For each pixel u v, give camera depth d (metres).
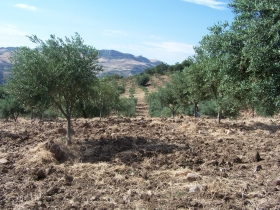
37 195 6.88
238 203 6.45
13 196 6.78
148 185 7.47
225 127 16.02
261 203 6.41
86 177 8.08
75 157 10.07
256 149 11.16
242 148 11.32
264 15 6.83
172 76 26.75
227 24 8.12
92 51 10.93
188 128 15.31
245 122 17.89
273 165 9.07
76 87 10.92
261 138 13.19
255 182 7.70
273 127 15.88
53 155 9.68
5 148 11.15
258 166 8.70
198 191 7.06
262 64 6.36
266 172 8.45
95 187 7.44
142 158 9.84
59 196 6.84
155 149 10.91
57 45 10.71
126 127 15.50
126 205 6.39
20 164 9.23
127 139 12.55
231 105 8.82
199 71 17.17
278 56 6.31
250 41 6.62
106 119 19.80
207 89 17.30
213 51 8.38
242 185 7.43
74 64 10.52
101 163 9.28
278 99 6.34
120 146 11.43
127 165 9.18
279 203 6.35
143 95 71.94
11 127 15.94
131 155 10.02
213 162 9.13
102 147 11.24
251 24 6.65
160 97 29.50
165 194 6.96
